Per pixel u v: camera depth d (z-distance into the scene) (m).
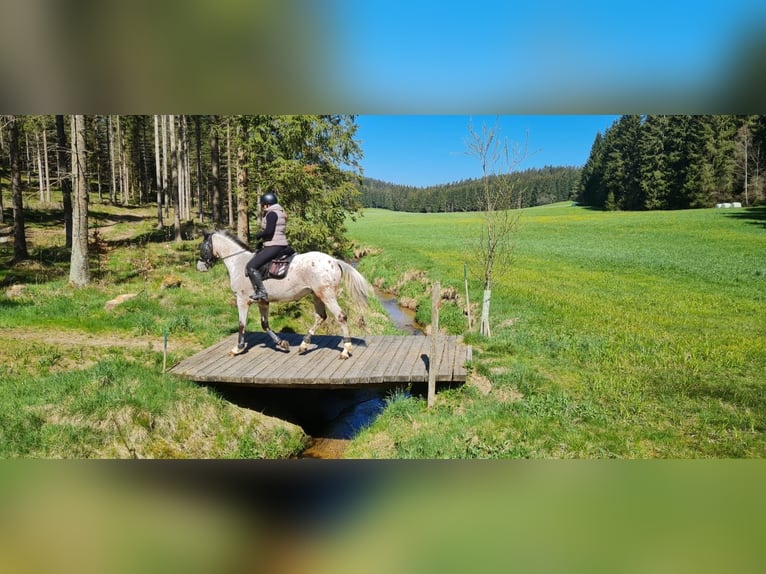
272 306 15.44
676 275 24.19
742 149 59.47
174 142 28.80
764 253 29.23
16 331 11.60
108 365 8.81
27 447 6.89
